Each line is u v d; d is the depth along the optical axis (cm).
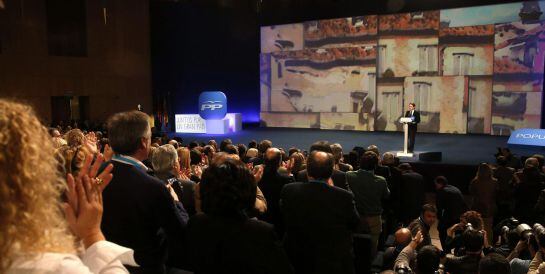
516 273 304
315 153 282
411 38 1600
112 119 228
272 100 1889
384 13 1650
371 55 1667
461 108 1541
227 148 592
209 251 182
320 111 1786
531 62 1428
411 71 1609
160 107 1880
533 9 1412
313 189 273
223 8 1889
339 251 266
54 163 88
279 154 404
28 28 1584
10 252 75
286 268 180
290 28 1823
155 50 1881
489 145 1262
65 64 1669
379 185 432
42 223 80
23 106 85
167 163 317
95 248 108
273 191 398
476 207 630
